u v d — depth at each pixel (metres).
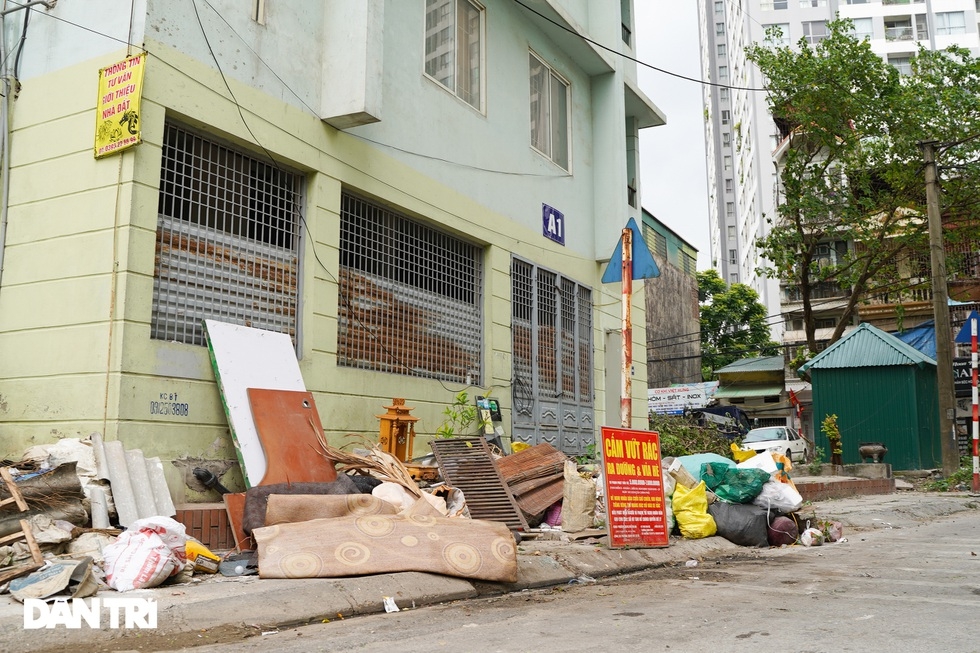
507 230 11.85
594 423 13.82
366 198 9.43
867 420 21.22
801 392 38.03
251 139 7.81
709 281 47.22
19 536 5.01
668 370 36.50
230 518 6.62
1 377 7.19
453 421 10.36
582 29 13.66
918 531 10.34
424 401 9.97
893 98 22.55
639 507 7.63
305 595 4.91
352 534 5.71
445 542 5.82
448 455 8.78
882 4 55.44
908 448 20.64
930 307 32.59
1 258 7.34
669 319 37.16
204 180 7.57
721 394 38.75
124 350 6.55
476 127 11.36
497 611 5.02
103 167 6.91
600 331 14.29
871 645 3.88
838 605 5.04
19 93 7.57
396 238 9.96
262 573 5.35
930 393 21.70
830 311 39.66
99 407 6.56
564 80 14.02
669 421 19.36
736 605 5.09
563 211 13.52
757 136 57.69
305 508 6.24
